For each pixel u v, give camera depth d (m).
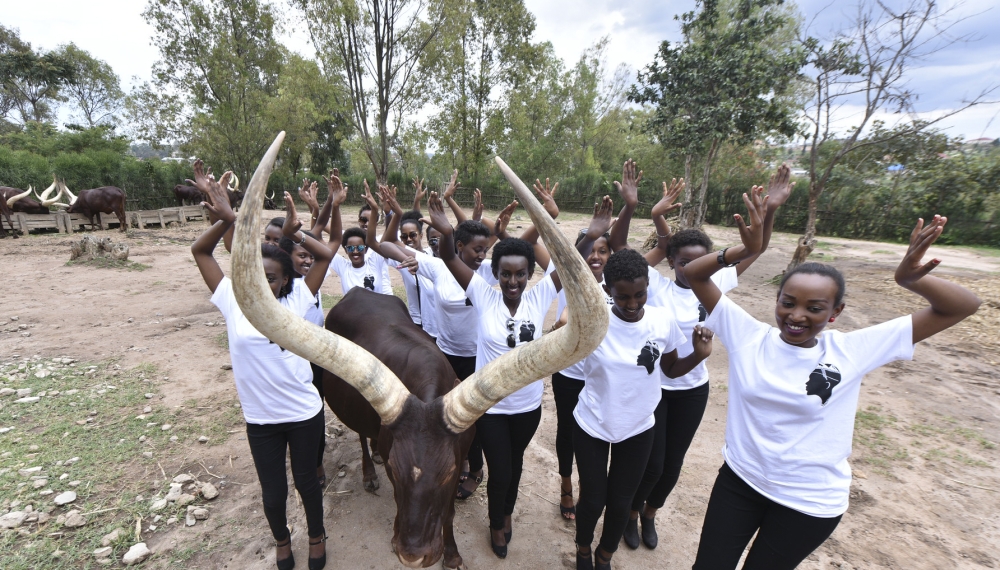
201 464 3.91
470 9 17.28
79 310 7.74
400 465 2.22
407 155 29.14
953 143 16.20
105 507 3.37
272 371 2.53
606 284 2.57
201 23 21.52
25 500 3.36
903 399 5.46
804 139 13.60
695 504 3.68
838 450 2.05
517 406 2.88
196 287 9.47
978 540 3.35
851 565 3.09
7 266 10.52
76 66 39.69
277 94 24.91
